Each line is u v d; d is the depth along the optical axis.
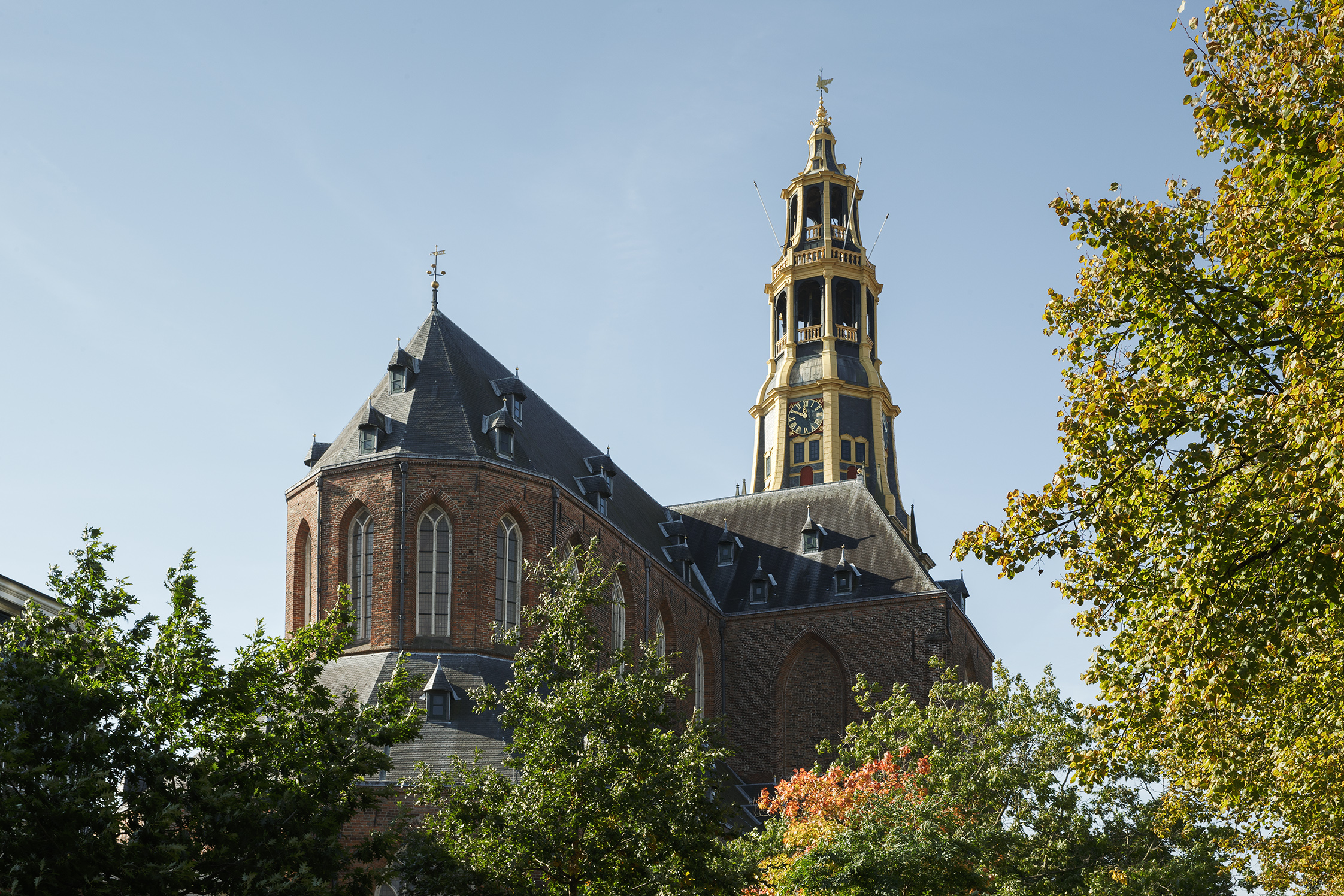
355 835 44.41
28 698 23.95
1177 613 22.28
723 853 34.06
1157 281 23.88
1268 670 24.23
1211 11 22.83
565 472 64.94
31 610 27.56
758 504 82.69
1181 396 23.34
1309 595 20.75
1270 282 22.14
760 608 75.56
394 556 55.06
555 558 36.19
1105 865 45.97
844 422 111.19
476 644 54.66
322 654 30.50
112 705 25.20
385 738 29.81
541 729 32.25
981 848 41.50
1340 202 19.62
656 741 32.91
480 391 61.81
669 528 78.12
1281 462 20.88
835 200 120.12
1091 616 24.50
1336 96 20.23
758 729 73.62
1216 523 21.45
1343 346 19.78
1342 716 23.64
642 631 65.75
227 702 27.77
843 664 72.94
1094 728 26.05
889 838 40.31
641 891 30.62
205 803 24.78
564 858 31.14
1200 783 28.94
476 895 29.56
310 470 59.91
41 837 21.59
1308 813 28.33
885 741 51.88
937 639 71.25
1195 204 24.67
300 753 27.97
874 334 117.31
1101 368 24.62
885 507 109.56
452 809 32.12
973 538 24.55
